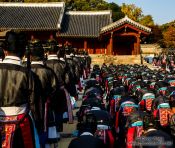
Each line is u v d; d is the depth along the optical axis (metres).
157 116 9.34
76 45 58.91
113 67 28.72
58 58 9.90
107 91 17.09
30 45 7.78
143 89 12.24
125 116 9.39
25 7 62.53
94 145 5.88
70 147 5.94
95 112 8.45
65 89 10.05
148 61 57.00
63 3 63.22
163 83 13.58
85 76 26.73
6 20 57.81
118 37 58.22
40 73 7.61
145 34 54.66
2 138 5.50
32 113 5.82
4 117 5.56
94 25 60.56
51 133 8.52
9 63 5.66
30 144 5.68
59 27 55.53
